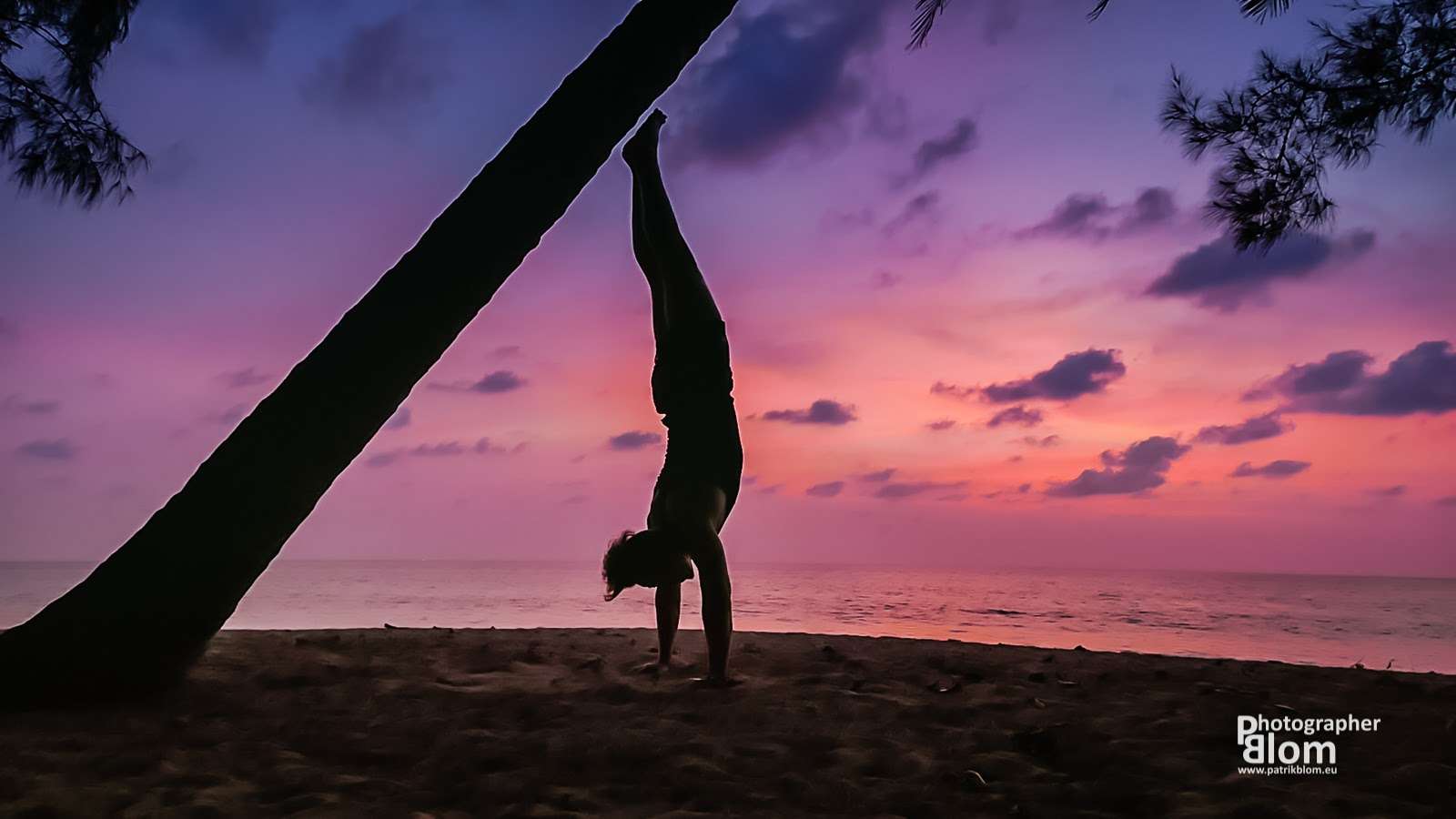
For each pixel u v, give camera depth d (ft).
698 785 9.00
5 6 20.86
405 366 13.66
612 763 9.91
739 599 103.04
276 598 86.07
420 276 13.70
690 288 14.69
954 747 10.73
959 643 22.24
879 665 17.60
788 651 19.72
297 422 13.33
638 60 14.29
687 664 17.19
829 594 123.13
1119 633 55.01
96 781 9.09
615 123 14.33
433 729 11.35
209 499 13.09
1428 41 19.20
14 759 9.73
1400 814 8.39
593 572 285.64
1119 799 8.78
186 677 13.60
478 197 13.93
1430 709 13.52
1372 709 13.44
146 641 12.81
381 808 8.24
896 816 8.30
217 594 13.05
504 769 9.73
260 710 12.57
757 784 9.20
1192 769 9.89
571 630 24.39
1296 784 9.34
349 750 10.41
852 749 10.59
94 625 12.68
